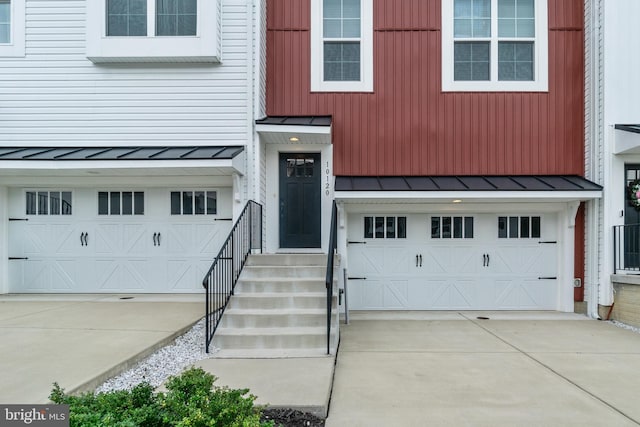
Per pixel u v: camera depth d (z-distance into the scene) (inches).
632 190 267.1
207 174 283.1
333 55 305.0
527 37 300.2
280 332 193.2
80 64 285.3
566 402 139.0
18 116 285.7
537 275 302.7
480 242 305.0
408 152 301.1
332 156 299.9
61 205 300.8
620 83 275.7
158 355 177.0
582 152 297.7
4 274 298.4
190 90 283.1
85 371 146.3
